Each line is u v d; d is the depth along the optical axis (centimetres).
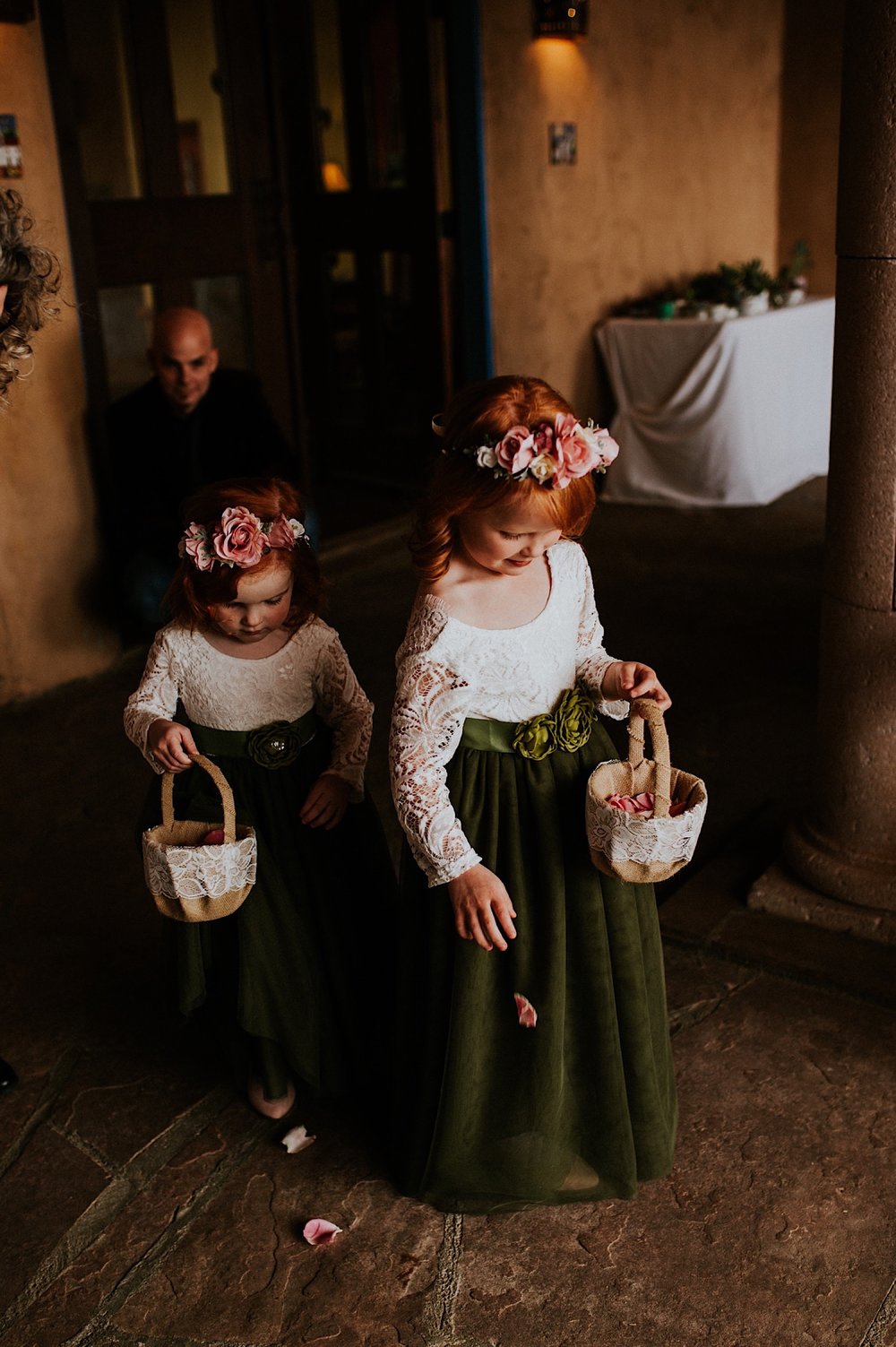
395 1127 198
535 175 589
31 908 292
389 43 558
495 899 164
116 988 261
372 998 212
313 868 201
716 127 702
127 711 192
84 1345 176
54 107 382
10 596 400
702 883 279
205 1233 195
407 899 185
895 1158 202
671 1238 189
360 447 660
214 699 193
